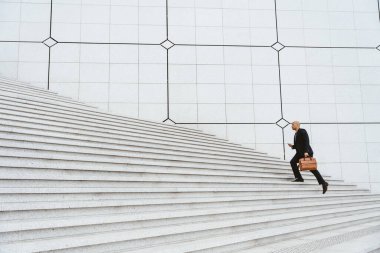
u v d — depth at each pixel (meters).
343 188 6.49
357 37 9.11
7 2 8.21
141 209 3.09
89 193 3.01
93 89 8.16
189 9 8.83
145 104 8.27
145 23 8.63
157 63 8.48
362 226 3.85
